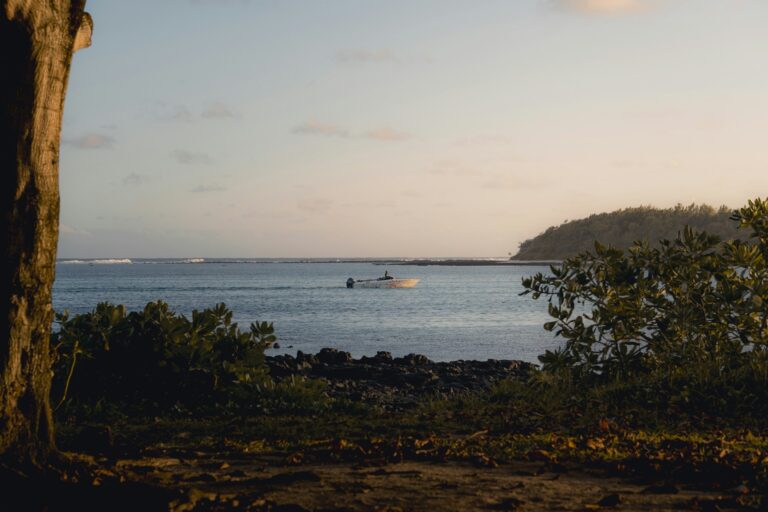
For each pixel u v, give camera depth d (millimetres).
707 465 6172
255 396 10609
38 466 5262
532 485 5668
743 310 11539
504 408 10477
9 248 5199
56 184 5414
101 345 10703
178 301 72062
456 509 4914
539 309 61312
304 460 6691
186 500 4727
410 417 9938
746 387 10516
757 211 12477
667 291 12609
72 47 5418
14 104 5141
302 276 191625
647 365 12188
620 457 6688
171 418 9898
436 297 84812
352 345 31953
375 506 4938
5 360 5211
